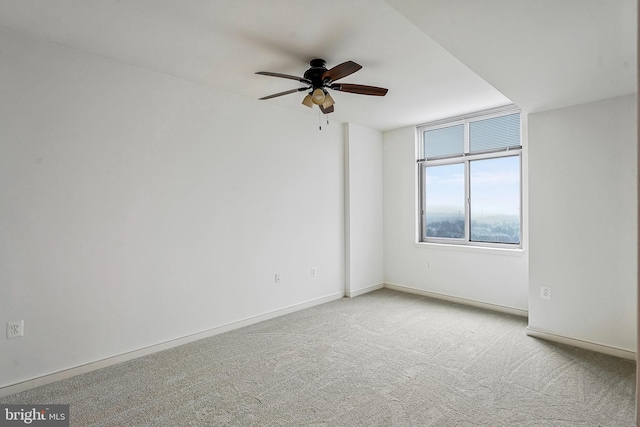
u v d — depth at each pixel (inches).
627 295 112.4
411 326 144.6
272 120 156.8
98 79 107.0
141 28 90.9
